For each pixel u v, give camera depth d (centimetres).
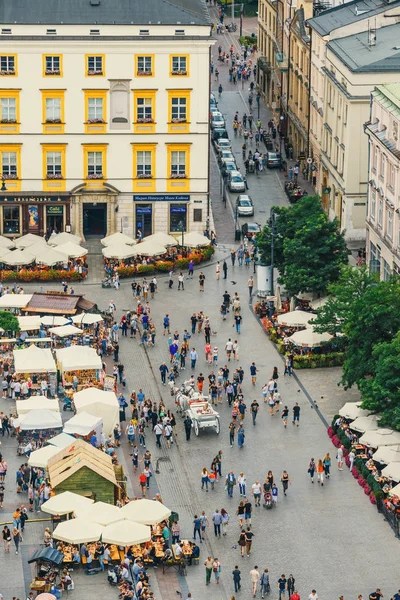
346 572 13388
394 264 18438
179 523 14275
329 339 17588
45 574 13188
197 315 18925
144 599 12812
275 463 15388
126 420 16362
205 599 13050
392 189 18538
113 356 18125
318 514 14388
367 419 15362
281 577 13012
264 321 18850
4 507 14462
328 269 18725
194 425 16075
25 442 15500
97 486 14275
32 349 17050
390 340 15962
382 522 14212
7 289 19950
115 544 13375
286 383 17200
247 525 14150
